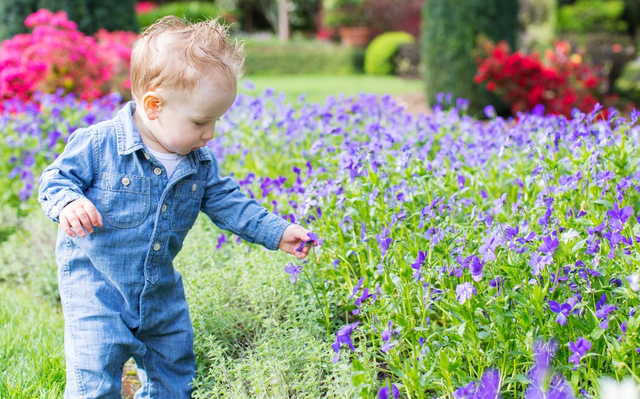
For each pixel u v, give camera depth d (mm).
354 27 20844
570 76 8547
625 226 2369
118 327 2227
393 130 3711
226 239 3482
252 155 4391
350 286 2801
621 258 2180
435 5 9469
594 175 2814
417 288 2303
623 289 2037
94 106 5285
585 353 1914
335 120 4469
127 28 9305
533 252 2125
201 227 3615
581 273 2111
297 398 2178
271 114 4578
